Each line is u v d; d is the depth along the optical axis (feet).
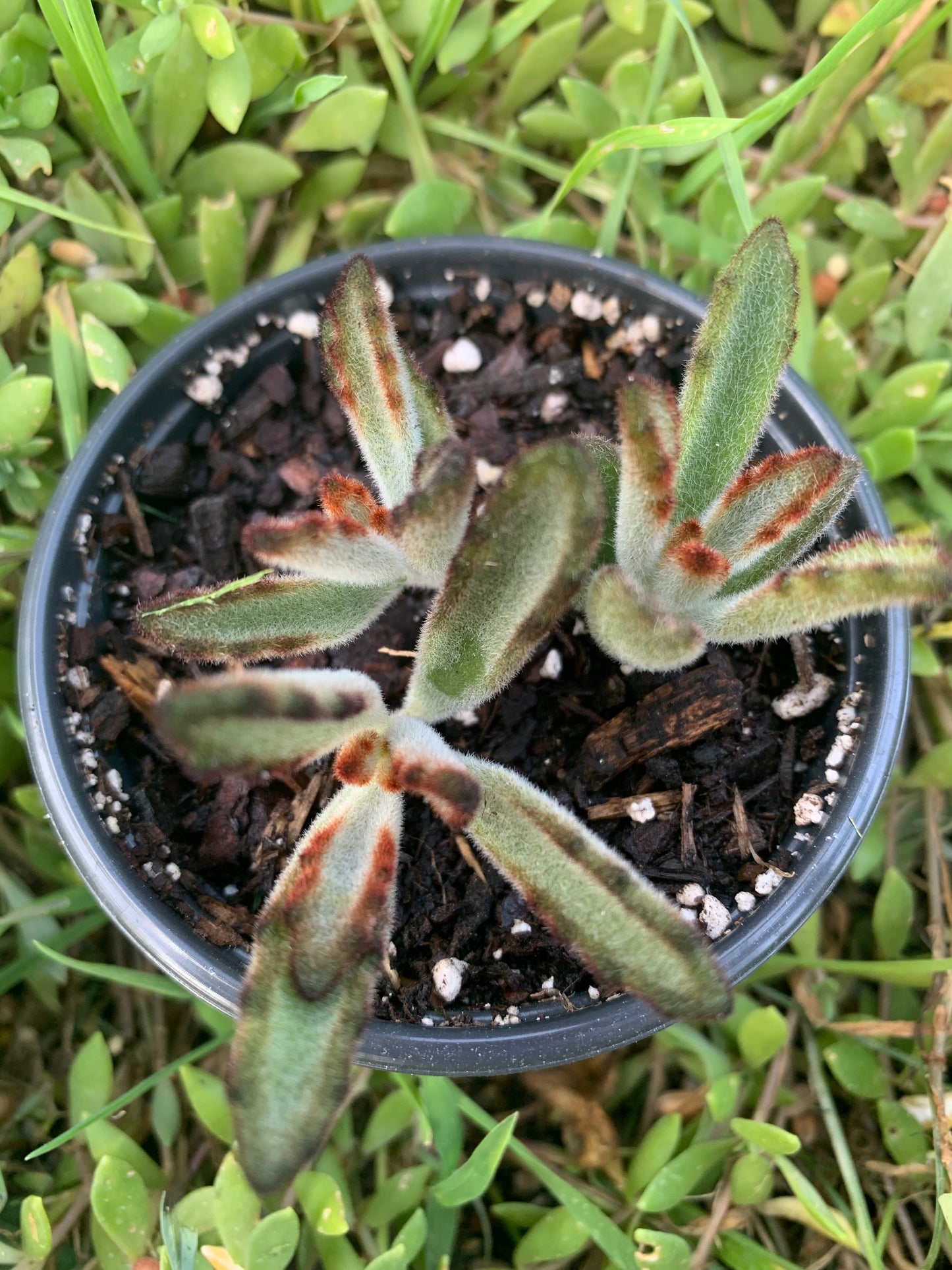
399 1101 0.57
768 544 0.47
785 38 0.74
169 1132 0.59
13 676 0.62
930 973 0.59
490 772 0.44
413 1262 0.59
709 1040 0.61
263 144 0.68
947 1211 0.51
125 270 0.65
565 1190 0.55
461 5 0.65
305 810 0.52
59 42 0.57
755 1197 0.56
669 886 0.51
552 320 0.61
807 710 0.53
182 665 0.55
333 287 0.58
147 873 0.50
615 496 0.48
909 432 0.62
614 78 0.67
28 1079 0.62
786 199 0.67
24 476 0.60
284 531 0.41
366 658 0.56
